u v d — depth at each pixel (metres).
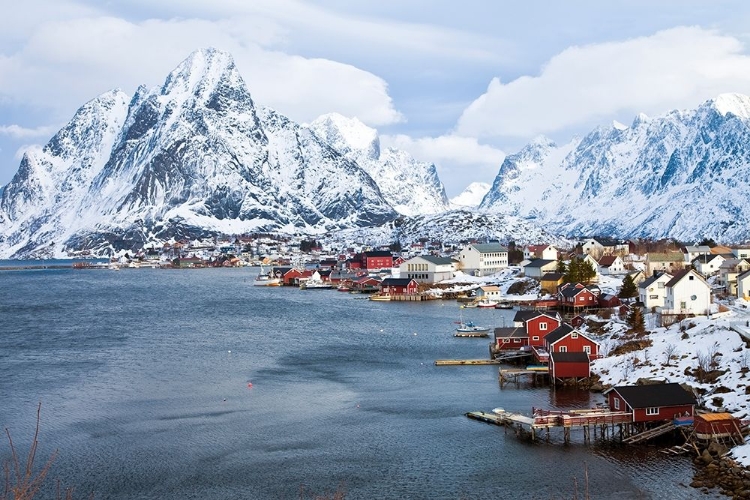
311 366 123.31
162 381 112.56
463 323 167.38
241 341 150.12
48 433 86.75
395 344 144.75
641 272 196.00
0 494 68.75
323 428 88.06
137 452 80.31
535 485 69.75
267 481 72.12
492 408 94.50
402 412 94.25
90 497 68.69
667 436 80.75
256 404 99.00
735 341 100.75
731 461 71.81
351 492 69.19
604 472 72.12
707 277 188.88
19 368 122.56
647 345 112.00
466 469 74.12
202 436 85.50
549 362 110.88
